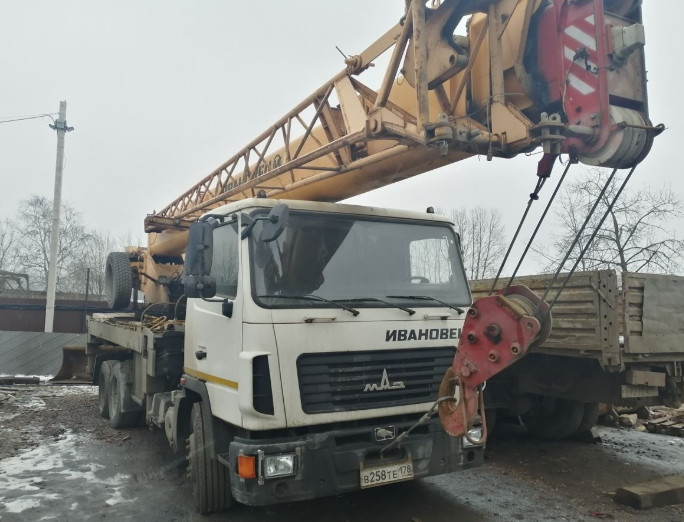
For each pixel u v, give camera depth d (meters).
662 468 6.20
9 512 4.85
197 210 7.86
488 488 5.53
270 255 4.23
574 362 6.04
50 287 17.19
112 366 8.38
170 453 6.73
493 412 7.07
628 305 5.26
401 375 4.35
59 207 17.66
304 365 4.02
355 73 5.03
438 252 5.04
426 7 4.30
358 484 3.99
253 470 3.72
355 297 4.39
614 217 15.42
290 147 6.40
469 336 3.53
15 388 12.24
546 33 3.94
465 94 4.33
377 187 5.72
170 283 9.24
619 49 3.54
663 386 5.50
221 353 4.39
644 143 3.66
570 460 6.52
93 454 6.69
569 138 3.63
